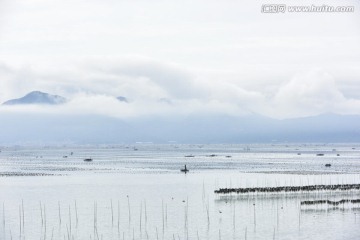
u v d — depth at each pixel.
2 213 132.12
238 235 106.06
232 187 184.50
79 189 180.62
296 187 167.25
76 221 120.88
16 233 109.44
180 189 179.25
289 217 123.75
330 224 115.44
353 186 172.75
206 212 131.38
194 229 111.94
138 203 147.38
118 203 146.12
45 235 107.62
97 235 107.38
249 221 119.69
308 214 127.44
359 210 132.38
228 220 121.06
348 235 105.00
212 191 172.75
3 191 175.50
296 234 106.12
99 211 134.00
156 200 153.12
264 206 140.00
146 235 107.06
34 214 130.12
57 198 158.25
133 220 121.94
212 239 103.00
